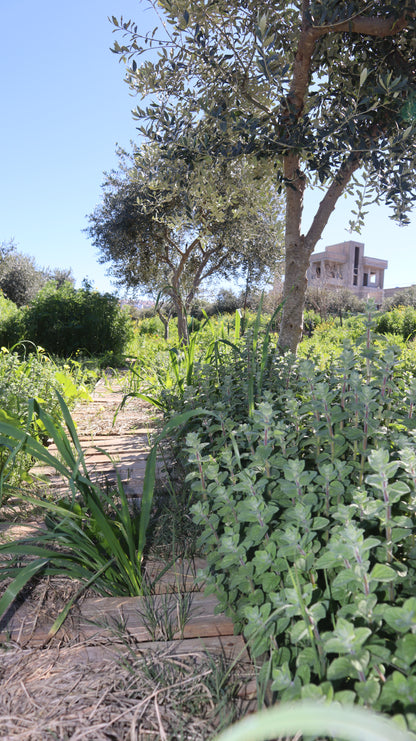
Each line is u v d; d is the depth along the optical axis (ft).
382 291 138.62
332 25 9.66
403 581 4.11
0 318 38.91
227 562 4.49
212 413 5.62
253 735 2.28
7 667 4.56
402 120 10.71
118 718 3.87
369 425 5.30
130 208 48.26
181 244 51.85
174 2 10.49
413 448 5.00
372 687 2.92
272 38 8.92
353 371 5.89
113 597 5.70
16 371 12.66
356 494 3.95
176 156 11.89
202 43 10.78
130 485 9.05
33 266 86.79
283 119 10.97
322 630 4.29
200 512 5.06
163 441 11.02
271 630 3.91
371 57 11.28
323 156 10.69
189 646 4.79
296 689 3.32
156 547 6.66
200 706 3.97
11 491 8.22
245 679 4.25
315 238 12.91
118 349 39.63
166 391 12.22
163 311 61.72
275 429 5.51
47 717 3.92
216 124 11.33
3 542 6.86
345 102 11.47
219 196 14.16
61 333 38.37
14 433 5.75
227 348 14.53
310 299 74.43
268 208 16.44
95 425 14.82
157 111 11.84
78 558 5.84
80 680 4.34
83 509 7.58
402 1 9.02
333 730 2.70
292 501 4.95
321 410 5.43
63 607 5.48
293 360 9.16
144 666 4.38
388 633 3.92
